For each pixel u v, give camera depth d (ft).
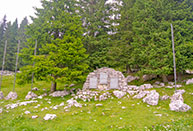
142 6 75.77
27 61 69.21
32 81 61.46
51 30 69.21
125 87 60.49
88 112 40.37
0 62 156.97
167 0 65.82
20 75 60.29
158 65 58.18
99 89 61.46
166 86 57.98
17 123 32.73
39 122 33.40
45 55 64.03
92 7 92.22
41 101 52.75
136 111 40.29
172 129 28.55
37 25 80.23
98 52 73.92
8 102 53.88
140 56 63.87
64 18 69.41
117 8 88.79
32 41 69.67
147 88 57.21
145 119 34.27
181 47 55.11
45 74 58.39
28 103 49.88
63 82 57.41
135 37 73.92
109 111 40.96
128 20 80.02
